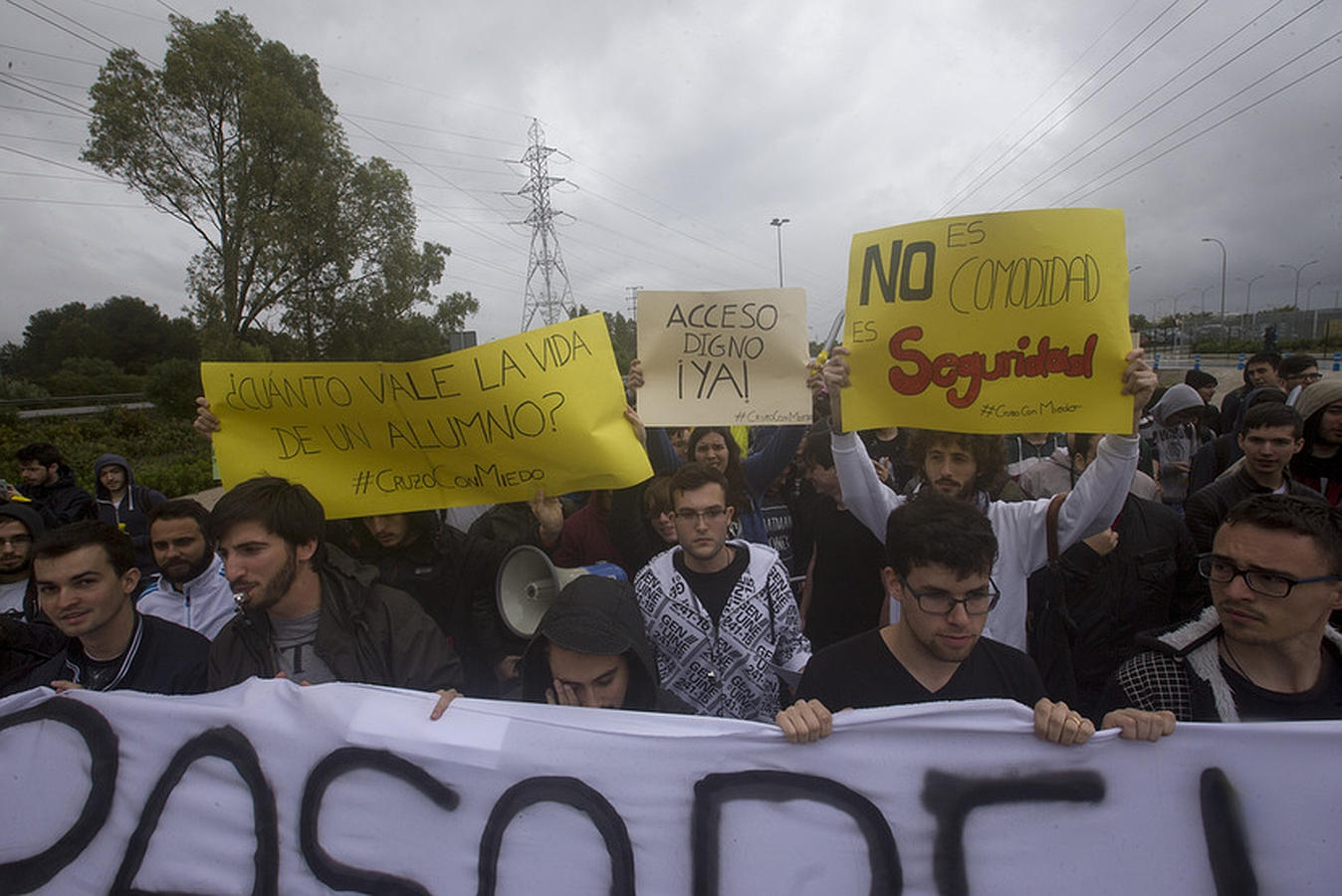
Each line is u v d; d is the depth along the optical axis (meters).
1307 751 1.43
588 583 1.97
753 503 3.82
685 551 2.44
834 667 1.83
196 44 31.11
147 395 26.73
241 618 2.03
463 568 2.81
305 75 35.19
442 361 2.52
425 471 2.58
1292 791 1.44
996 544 1.62
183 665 2.20
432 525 2.87
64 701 1.83
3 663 2.45
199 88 31.58
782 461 3.73
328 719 1.74
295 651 2.04
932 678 1.75
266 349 33.09
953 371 2.36
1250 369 6.55
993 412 2.32
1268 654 1.55
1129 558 2.56
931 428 2.39
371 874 1.70
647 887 1.62
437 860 1.68
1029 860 1.51
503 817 1.67
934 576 1.59
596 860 1.64
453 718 1.71
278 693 1.78
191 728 1.79
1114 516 2.28
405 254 37.41
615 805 1.63
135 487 5.93
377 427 2.56
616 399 2.56
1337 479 3.39
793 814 1.58
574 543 3.28
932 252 2.37
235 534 1.88
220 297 34.19
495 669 2.77
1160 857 1.47
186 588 2.87
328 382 2.53
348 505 2.57
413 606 2.12
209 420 2.54
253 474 2.54
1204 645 1.64
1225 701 1.57
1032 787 1.51
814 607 3.10
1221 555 1.52
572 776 1.65
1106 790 1.49
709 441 3.56
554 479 2.56
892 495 2.66
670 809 1.62
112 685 2.14
